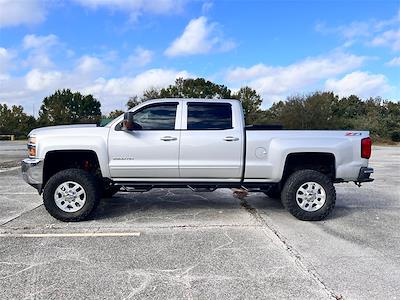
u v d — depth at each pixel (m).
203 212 6.77
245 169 6.18
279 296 3.48
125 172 6.17
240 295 3.50
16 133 51.34
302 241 5.09
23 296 3.47
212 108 6.30
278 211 6.88
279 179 6.24
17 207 7.18
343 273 4.01
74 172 6.05
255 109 50.91
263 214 6.64
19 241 5.07
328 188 6.16
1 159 17.53
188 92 52.19
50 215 6.52
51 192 6.01
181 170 6.18
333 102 42.22
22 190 9.09
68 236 5.29
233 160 6.18
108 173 6.17
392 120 40.50
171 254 4.56
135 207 7.16
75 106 68.38
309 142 6.16
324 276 3.93
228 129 6.21
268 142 6.18
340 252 4.66
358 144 6.24
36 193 8.67
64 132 6.15
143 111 6.26
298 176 6.17
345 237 5.29
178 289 3.62
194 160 6.15
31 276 3.91
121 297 3.46
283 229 5.68
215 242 5.03
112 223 6.00
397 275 3.96
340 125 37.78
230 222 6.08
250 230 5.61
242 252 4.64
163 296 3.48
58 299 3.42
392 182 10.82
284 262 4.31
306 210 6.18
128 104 47.91
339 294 3.53
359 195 8.72
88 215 6.09
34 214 6.61
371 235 5.40
